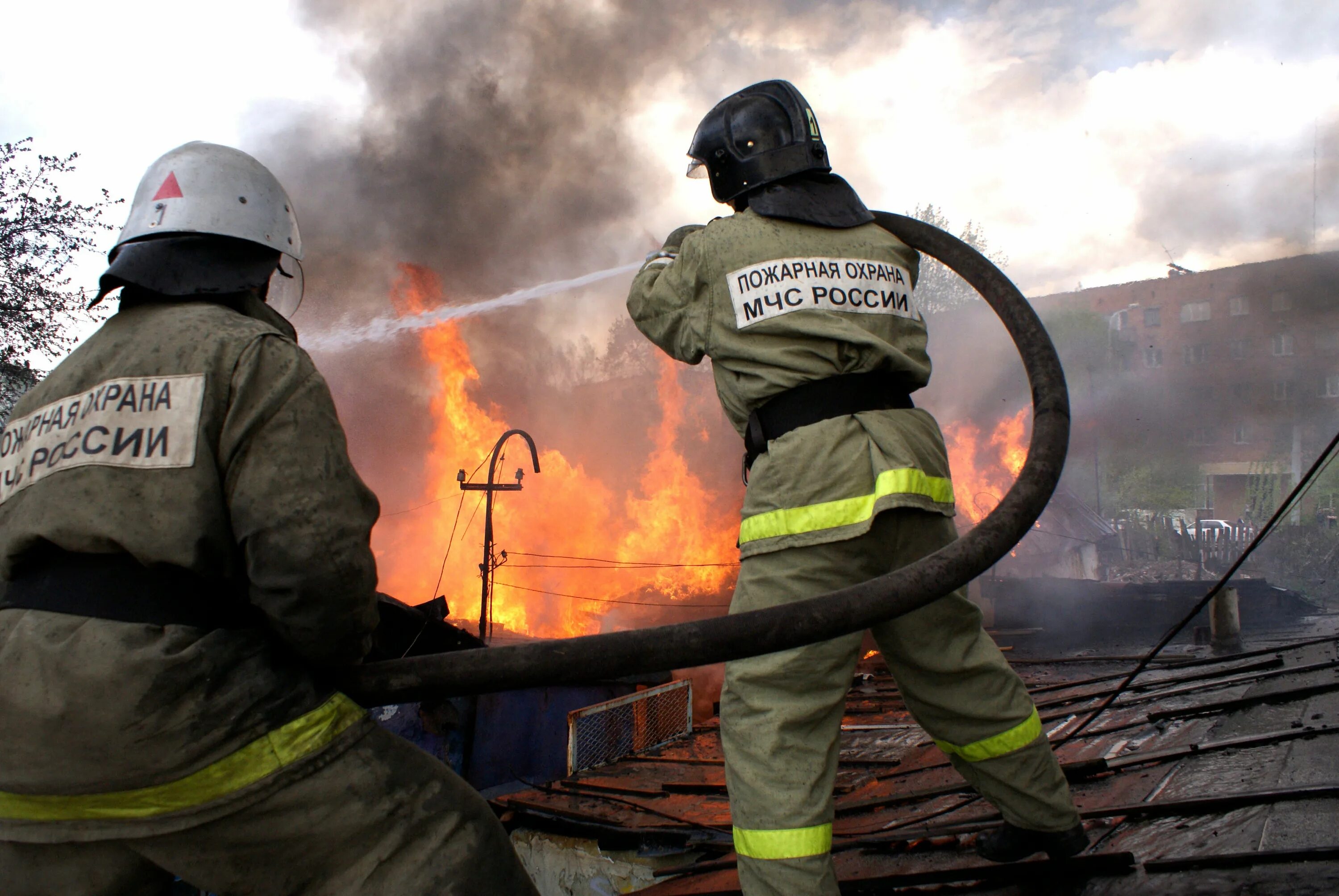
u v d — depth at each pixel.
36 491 1.46
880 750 5.02
